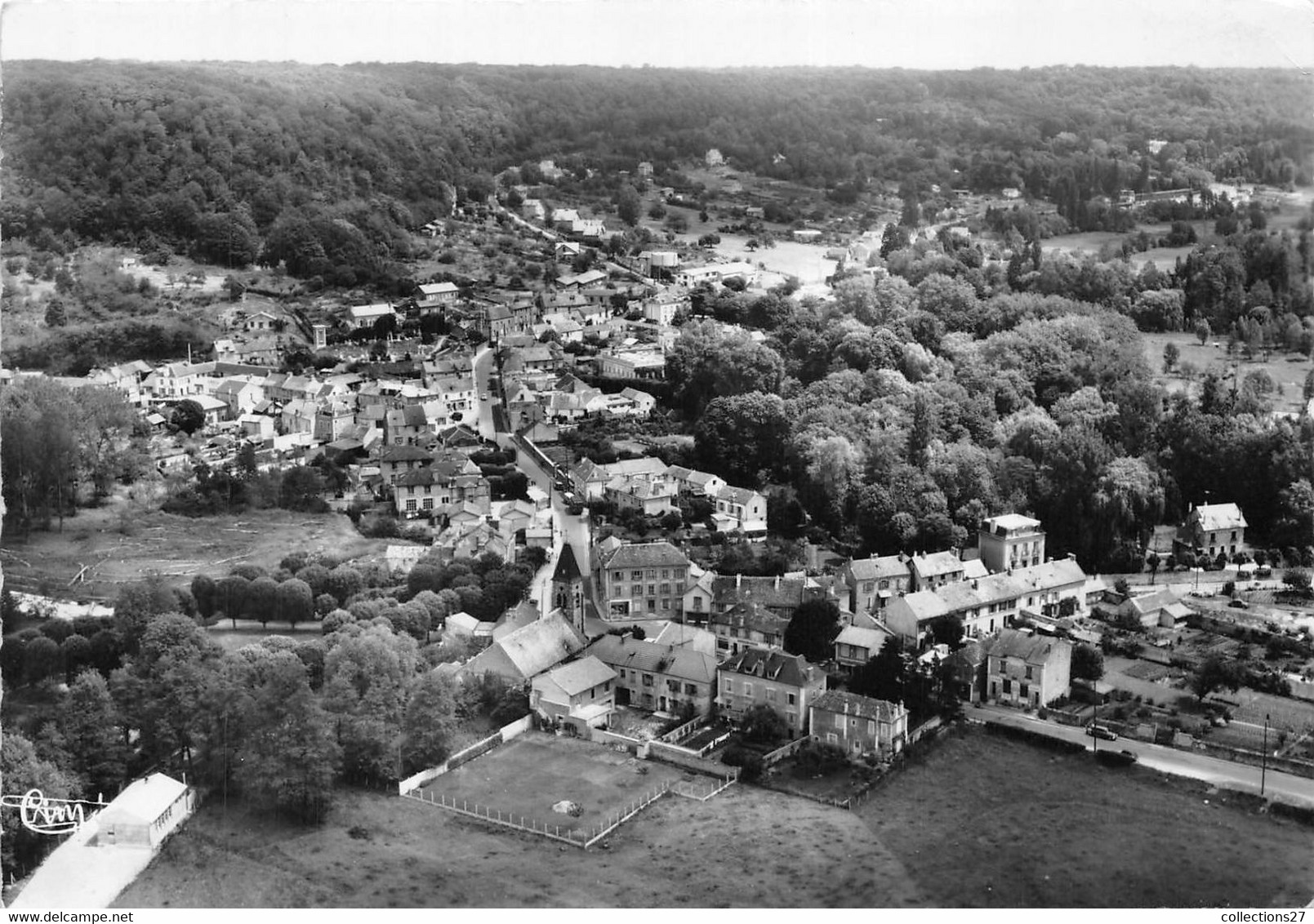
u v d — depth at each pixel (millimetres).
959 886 186000
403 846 195625
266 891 182125
